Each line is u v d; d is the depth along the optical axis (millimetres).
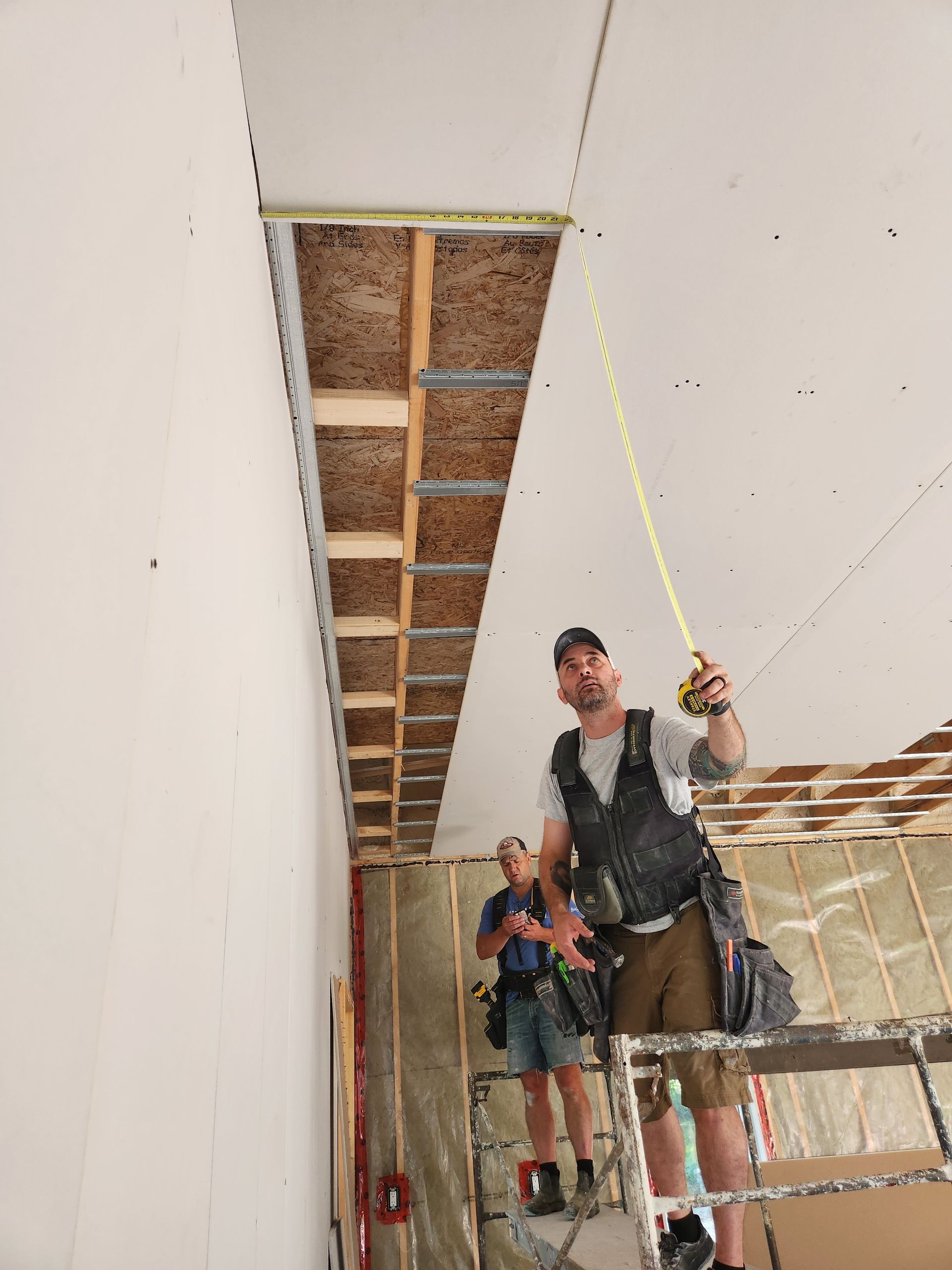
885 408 2020
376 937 5277
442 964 5238
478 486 2309
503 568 2566
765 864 5684
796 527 2410
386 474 2307
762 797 5250
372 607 2887
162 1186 541
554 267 1688
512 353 1943
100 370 455
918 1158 2715
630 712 1713
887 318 1799
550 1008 2008
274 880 1280
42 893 356
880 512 2355
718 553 2508
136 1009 497
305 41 1235
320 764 2613
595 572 2584
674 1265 1578
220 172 970
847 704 3453
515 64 1311
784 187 1529
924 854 5816
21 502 342
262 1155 1031
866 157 1489
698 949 1527
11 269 340
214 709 787
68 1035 379
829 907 5582
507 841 3623
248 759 1020
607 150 1454
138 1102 495
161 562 578
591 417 2029
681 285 1713
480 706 3383
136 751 507
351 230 1618
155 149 608
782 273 1693
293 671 1720
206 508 773
